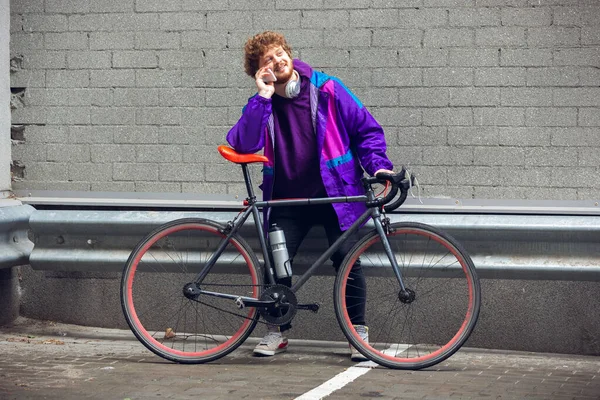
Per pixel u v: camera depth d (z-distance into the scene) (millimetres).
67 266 6070
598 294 5758
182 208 6223
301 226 5547
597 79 5723
